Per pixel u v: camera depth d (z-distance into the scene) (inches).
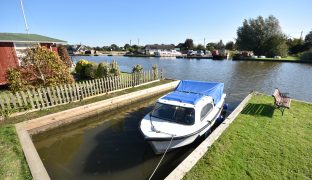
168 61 2187.5
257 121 390.9
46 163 312.7
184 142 327.3
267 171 246.7
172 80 843.4
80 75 827.4
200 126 341.4
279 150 291.1
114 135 401.4
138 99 626.2
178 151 340.2
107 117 499.2
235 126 366.3
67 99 503.2
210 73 1272.1
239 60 2257.6
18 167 248.2
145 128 328.2
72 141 382.3
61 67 531.2
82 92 531.5
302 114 433.1
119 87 645.3
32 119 402.6
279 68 1503.4
